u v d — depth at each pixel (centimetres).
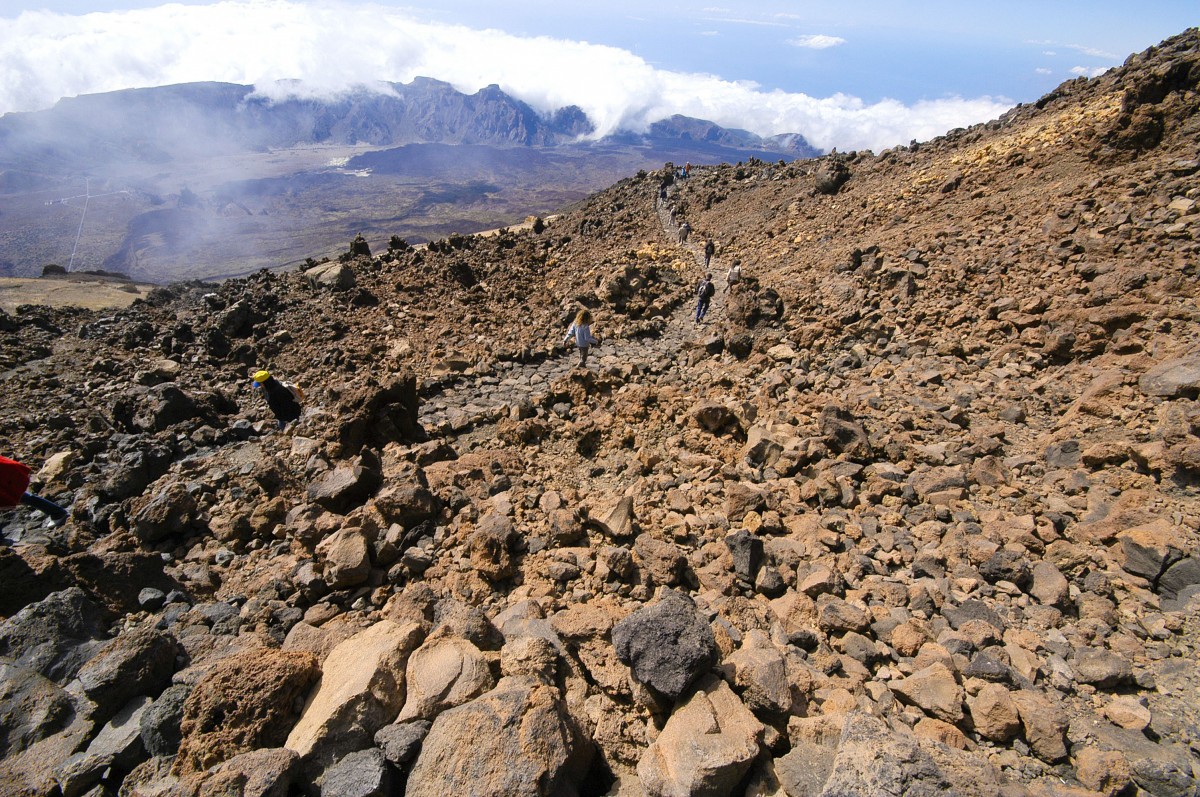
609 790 451
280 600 716
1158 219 1474
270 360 1942
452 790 388
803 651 576
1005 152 2602
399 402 1206
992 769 374
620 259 2803
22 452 1256
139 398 1460
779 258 2962
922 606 631
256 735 455
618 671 515
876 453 990
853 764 382
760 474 977
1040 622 603
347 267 2641
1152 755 445
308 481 1056
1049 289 1430
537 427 1216
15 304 3028
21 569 655
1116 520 711
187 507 895
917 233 2267
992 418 1079
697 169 5844
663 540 774
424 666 486
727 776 406
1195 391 891
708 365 1683
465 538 777
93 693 500
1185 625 576
